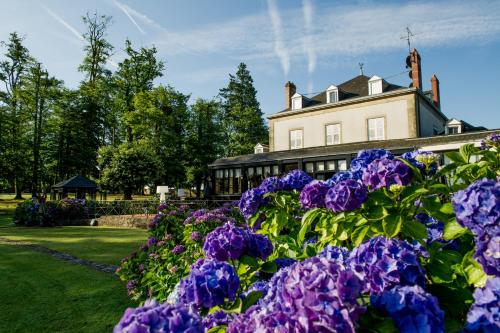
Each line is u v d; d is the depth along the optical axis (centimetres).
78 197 2614
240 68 5656
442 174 223
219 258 208
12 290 588
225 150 4719
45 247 1036
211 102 4262
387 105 2500
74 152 3628
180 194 2961
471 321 120
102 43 3741
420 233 180
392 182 209
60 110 3453
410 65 2834
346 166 2164
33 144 3359
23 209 1834
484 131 1855
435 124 2797
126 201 2117
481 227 124
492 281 123
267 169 2511
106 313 472
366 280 131
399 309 112
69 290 580
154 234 629
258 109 5547
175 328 108
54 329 429
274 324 115
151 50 3691
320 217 253
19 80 3481
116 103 3653
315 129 2809
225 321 167
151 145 3231
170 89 3500
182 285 168
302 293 107
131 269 571
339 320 101
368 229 204
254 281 218
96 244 1084
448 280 159
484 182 130
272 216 322
